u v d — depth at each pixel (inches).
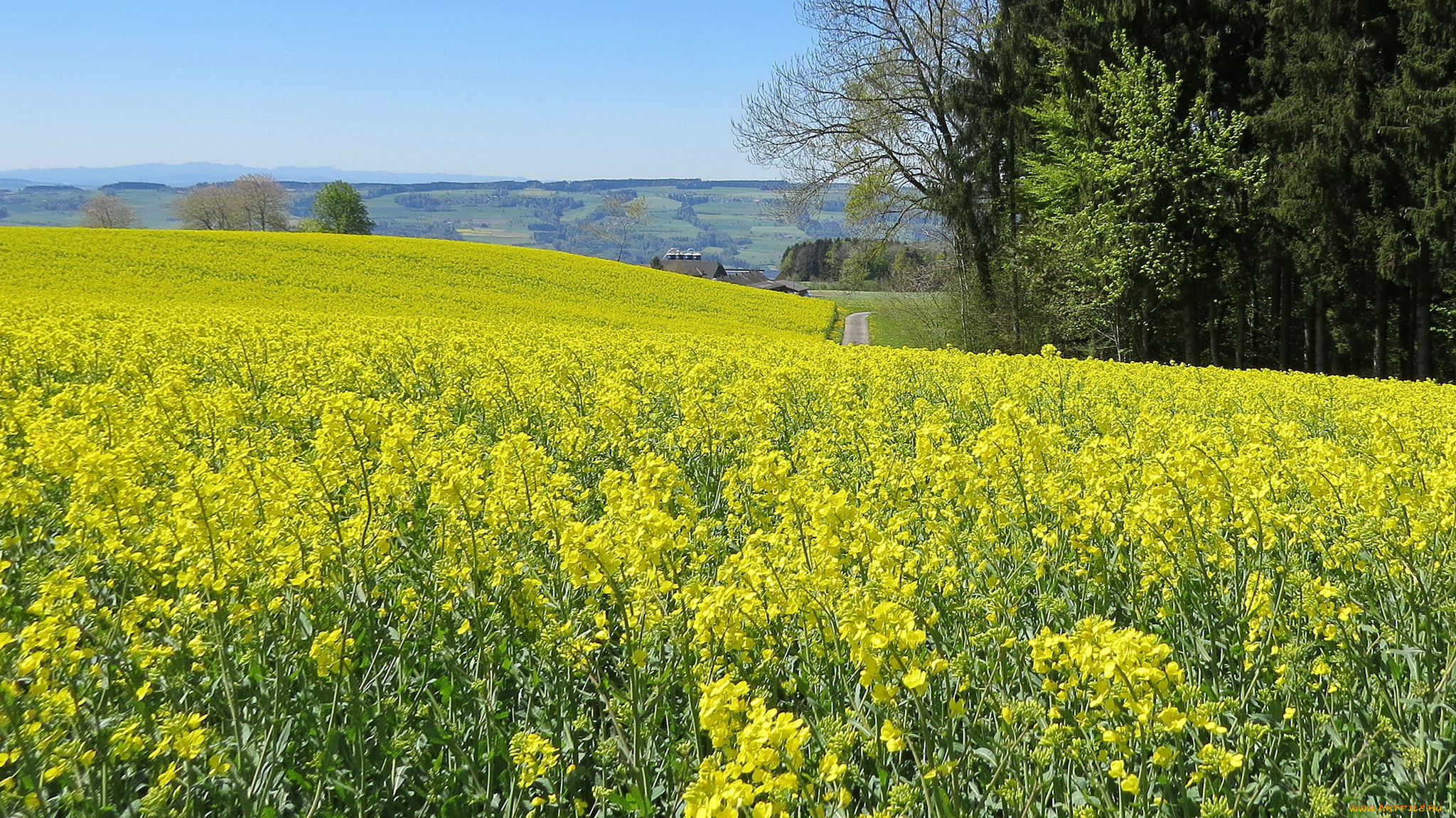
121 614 158.4
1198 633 165.5
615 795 130.7
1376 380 737.0
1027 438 225.5
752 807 101.2
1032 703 123.7
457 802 132.0
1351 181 1051.9
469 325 951.0
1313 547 195.9
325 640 141.8
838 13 1423.5
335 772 138.1
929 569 169.8
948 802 115.5
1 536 207.0
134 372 401.1
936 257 1533.0
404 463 222.1
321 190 4173.2
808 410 398.6
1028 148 1336.1
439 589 184.7
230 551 168.6
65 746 123.3
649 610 156.4
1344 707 147.3
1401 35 1050.1
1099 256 1237.7
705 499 267.1
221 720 145.9
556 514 189.9
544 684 159.5
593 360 580.7
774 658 154.2
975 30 1433.3
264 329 686.5
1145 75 1198.3
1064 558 193.5
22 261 1387.8
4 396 345.4
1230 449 221.0
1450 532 171.2
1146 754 118.0
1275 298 1330.0
